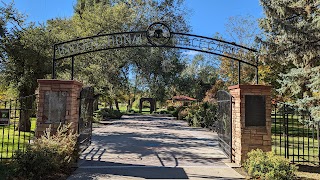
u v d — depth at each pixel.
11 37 10.23
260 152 5.12
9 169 4.26
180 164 5.84
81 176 4.70
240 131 5.71
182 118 22.78
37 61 10.48
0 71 10.69
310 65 8.86
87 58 13.61
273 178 4.44
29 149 4.54
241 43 20.75
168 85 31.92
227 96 6.61
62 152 4.90
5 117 5.39
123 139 10.15
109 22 15.41
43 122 5.44
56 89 5.52
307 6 9.81
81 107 6.33
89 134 7.77
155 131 13.50
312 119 8.05
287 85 10.27
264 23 11.52
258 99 5.80
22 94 11.11
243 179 4.72
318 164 6.08
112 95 20.44
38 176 4.36
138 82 34.47
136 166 5.57
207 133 12.84
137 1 20.19
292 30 7.55
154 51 21.91
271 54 7.65
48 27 12.12
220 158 6.54
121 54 17.50
